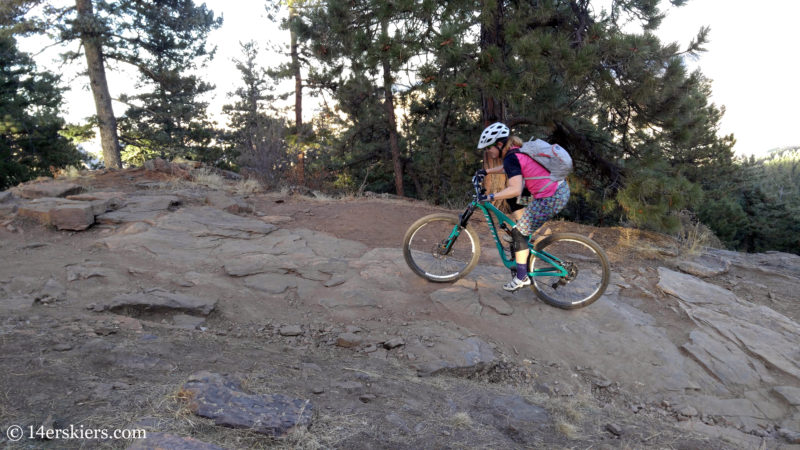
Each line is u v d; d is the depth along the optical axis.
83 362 2.79
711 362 4.37
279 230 6.63
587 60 7.16
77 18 17.80
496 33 8.84
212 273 5.10
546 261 4.70
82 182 8.35
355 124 18.89
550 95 8.53
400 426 2.66
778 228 35.47
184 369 2.94
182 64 22.88
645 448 3.02
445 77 8.00
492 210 4.71
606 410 3.68
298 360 3.55
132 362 2.89
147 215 6.50
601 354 4.40
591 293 5.12
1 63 24.20
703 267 6.42
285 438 2.24
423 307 4.80
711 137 23.55
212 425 2.22
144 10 20.30
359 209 7.84
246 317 4.38
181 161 10.59
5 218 5.98
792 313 5.39
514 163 4.30
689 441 3.26
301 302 4.74
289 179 11.11
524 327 4.64
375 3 7.57
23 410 2.14
